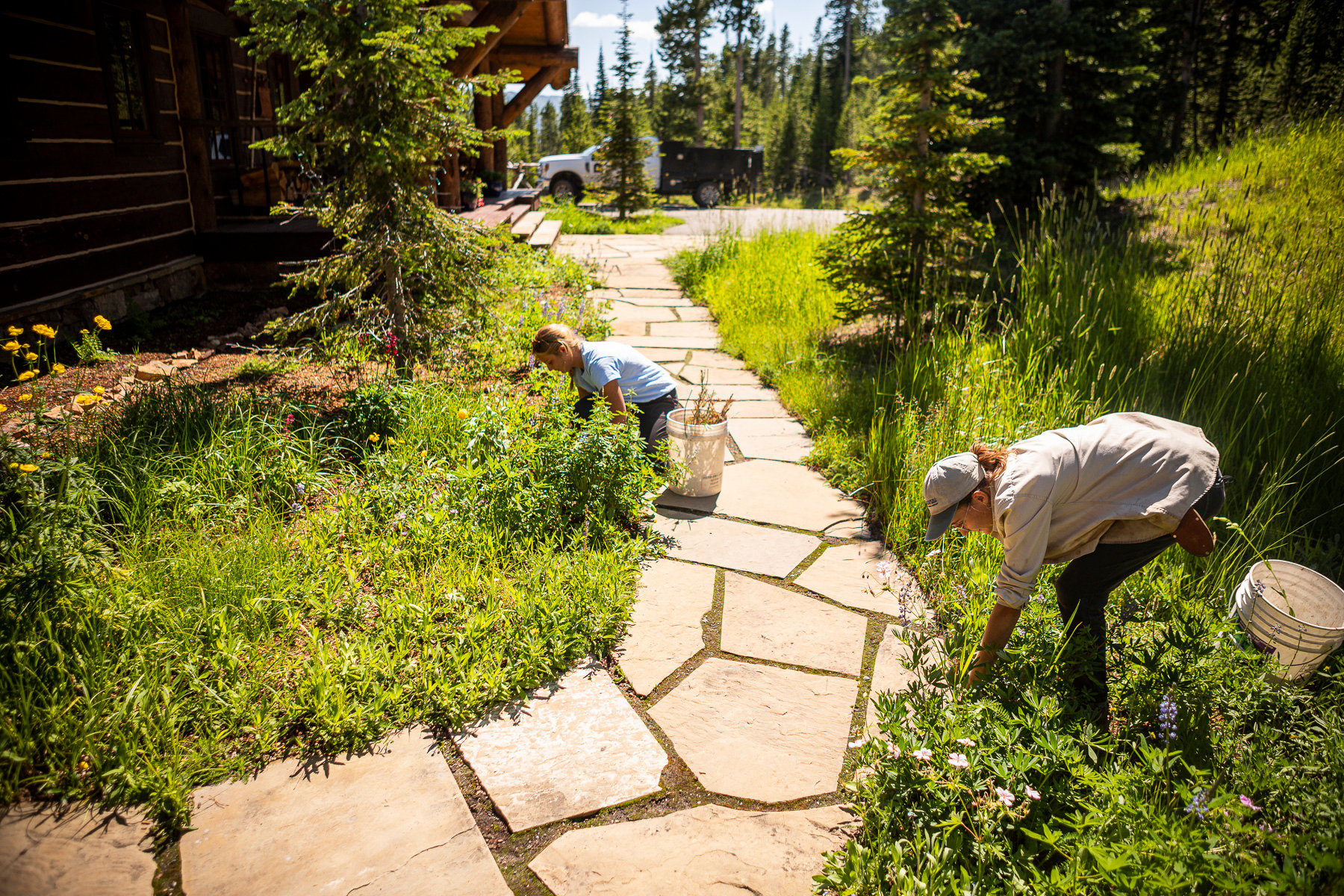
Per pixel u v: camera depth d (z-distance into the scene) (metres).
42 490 3.06
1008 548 2.43
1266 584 3.03
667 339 7.93
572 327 7.22
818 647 3.20
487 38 8.66
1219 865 1.77
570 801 2.39
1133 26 10.19
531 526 3.71
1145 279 6.94
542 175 24.94
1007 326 5.74
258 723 2.56
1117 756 2.38
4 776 2.37
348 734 2.61
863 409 5.46
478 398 5.05
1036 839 2.00
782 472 4.93
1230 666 2.63
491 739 2.64
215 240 8.52
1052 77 10.16
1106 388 4.75
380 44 4.92
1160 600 3.08
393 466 4.02
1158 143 14.60
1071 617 2.59
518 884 2.11
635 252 13.30
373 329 5.69
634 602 3.46
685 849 2.22
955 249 7.05
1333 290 5.89
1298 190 9.52
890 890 1.94
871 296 7.10
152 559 3.22
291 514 3.79
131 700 2.51
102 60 6.98
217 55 10.52
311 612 3.14
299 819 2.30
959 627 3.02
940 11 6.21
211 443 3.97
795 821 2.33
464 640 2.95
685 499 4.55
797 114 48.12
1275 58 19.16
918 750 2.12
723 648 3.18
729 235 11.97
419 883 2.11
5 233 5.85
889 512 4.27
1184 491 2.30
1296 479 4.05
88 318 6.74
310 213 5.70
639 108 44.53
